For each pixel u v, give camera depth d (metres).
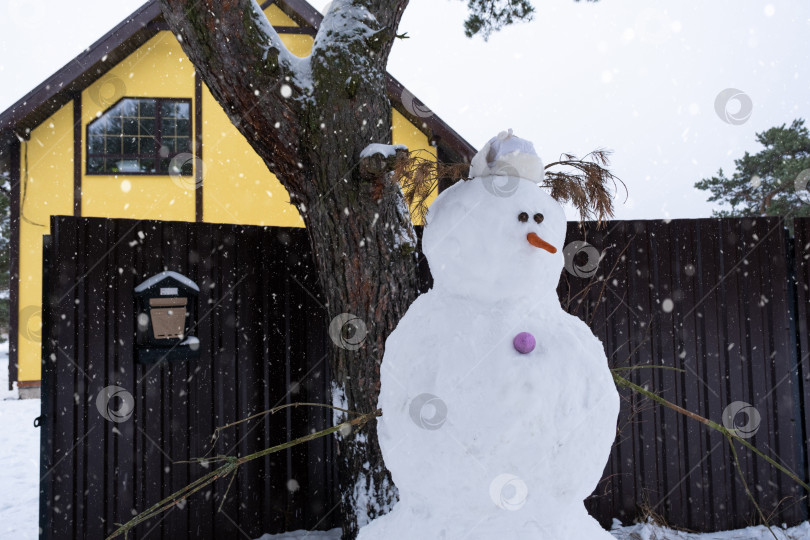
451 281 2.27
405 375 2.18
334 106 3.33
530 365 2.05
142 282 3.81
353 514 3.60
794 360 4.36
